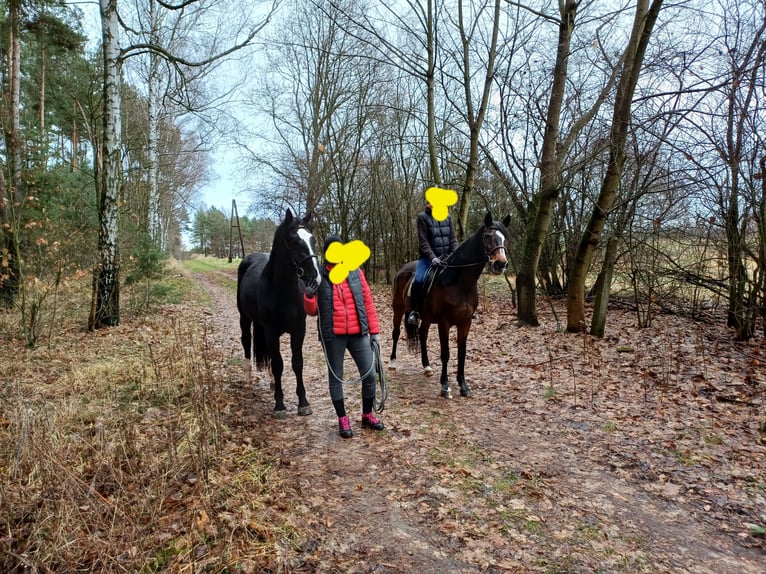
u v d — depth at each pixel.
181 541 2.52
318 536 2.73
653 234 8.26
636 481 3.35
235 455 3.65
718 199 6.86
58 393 4.69
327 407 4.97
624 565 2.48
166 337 7.80
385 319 11.30
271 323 4.55
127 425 3.77
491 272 4.66
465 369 6.53
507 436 4.18
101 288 8.20
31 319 6.62
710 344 7.10
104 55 8.12
